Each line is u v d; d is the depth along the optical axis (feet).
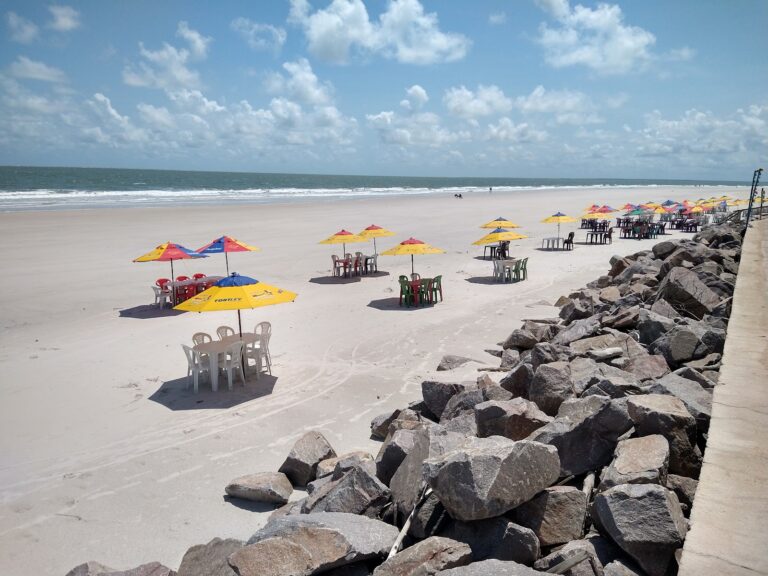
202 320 43.96
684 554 10.36
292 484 20.18
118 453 22.66
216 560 13.21
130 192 229.04
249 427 24.88
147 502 19.11
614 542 11.95
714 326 26.76
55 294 52.44
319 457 20.21
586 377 20.97
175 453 22.59
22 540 17.08
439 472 12.88
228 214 132.16
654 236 104.73
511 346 31.63
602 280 48.93
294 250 81.10
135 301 50.37
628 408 15.38
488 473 12.27
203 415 26.27
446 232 104.22
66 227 100.73
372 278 61.41
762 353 21.65
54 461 22.06
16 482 20.49
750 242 54.03
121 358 34.83
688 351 23.48
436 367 32.24
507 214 147.64
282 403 27.53
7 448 23.18
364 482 15.23
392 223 118.93
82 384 30.42
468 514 12.19
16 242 82.99
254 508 18.70
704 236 64.18
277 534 12.76
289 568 11.78
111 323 43.11
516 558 11.89
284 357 34.88
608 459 14.84
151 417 26.13
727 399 17.15
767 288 33.53
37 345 37.47
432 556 11.62
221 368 30.25
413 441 16.66
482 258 75.66
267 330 33.04
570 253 80.84
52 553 16.47
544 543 12.48
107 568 14.29
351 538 12.51
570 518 12.75
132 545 16.76
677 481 13.42
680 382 18.06
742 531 10.95
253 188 311.27
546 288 55.31
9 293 52.54
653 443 13.87
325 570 12.20
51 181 318.04
